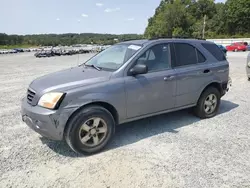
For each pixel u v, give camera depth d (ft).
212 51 15.84
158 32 220.64
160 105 13.08
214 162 10.03
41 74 41.57
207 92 15.19
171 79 13.11
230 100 20.35
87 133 10.71
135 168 9.59
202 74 14.65
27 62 82.48
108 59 13.34
